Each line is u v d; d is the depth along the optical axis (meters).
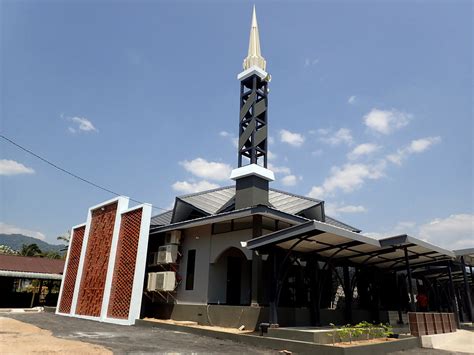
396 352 9.43
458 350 10.23
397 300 17.23
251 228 13.27
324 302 15.11
